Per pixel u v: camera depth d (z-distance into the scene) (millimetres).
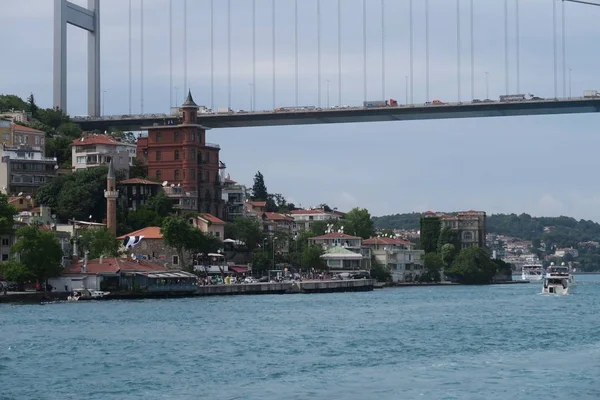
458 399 91250
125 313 184125
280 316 179375
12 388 98062
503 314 189750
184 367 110500
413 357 118750
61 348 126625
